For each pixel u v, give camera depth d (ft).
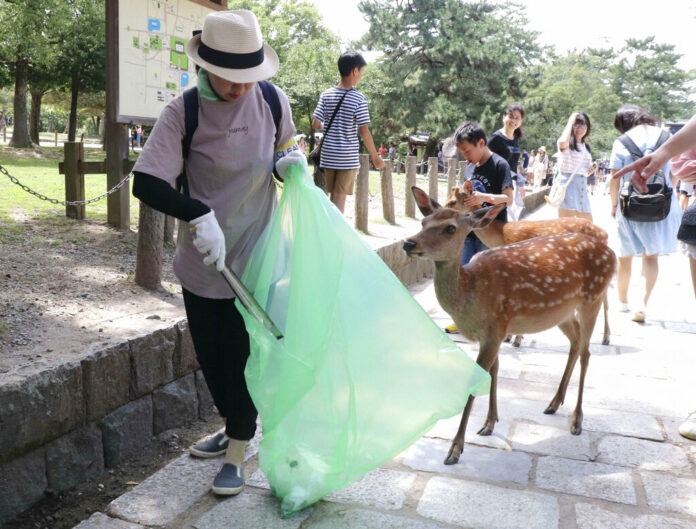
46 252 17.80
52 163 53.36
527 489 10.12
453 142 16.79
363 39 136.36
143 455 11.50
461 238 10.93
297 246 9.30
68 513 9.65
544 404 13.61
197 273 9.77
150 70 19.69
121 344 11.05
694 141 10.51
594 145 188.14
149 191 8.87
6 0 78.43
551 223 15.69
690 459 11.23
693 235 13.16
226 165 9.29
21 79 84.12
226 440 11.19
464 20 137.39
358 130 21.71
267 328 9.27
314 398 9.11
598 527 9.06
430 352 9.37
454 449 10.99
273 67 9.52
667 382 14.92
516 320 11.78
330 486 9.32
